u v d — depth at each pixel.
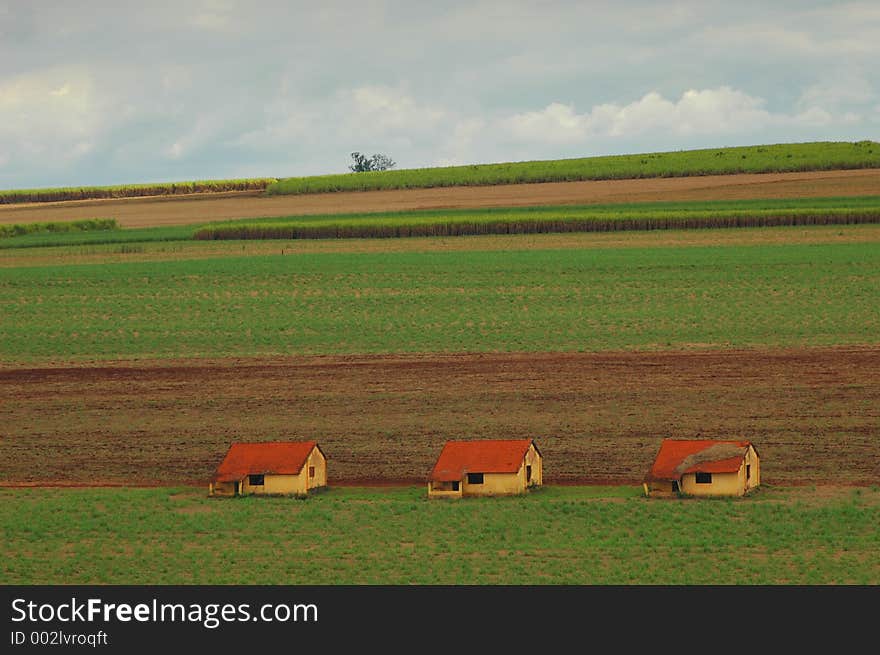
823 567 133.62
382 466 186.00
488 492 166.75
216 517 158.12
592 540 144.88
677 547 141.62
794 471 176.12
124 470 187.75
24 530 154.12
